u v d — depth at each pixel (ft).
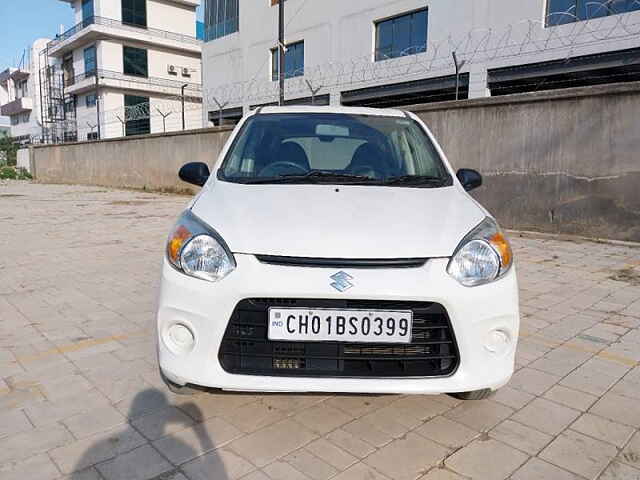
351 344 6.70
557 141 23.24
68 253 20.95
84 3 129.18
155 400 8.39
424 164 10.11
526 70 54.08
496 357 6.97
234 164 9.86
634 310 13.41
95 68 125.59
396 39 67.36
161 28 132.67
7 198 47.57
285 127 10.91
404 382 6.69
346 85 72.90
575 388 9.02
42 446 7.09
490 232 7.55
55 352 10.39
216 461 6.81
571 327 12.12
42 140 154.81
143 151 55.01
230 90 94.12
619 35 46.68
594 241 22.34
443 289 6.61
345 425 7.73
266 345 6.79
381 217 7.55
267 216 7.46
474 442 7.32
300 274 6.57
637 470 6.75
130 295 14.67
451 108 26.68
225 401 8.37
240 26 90.74
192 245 7.09
